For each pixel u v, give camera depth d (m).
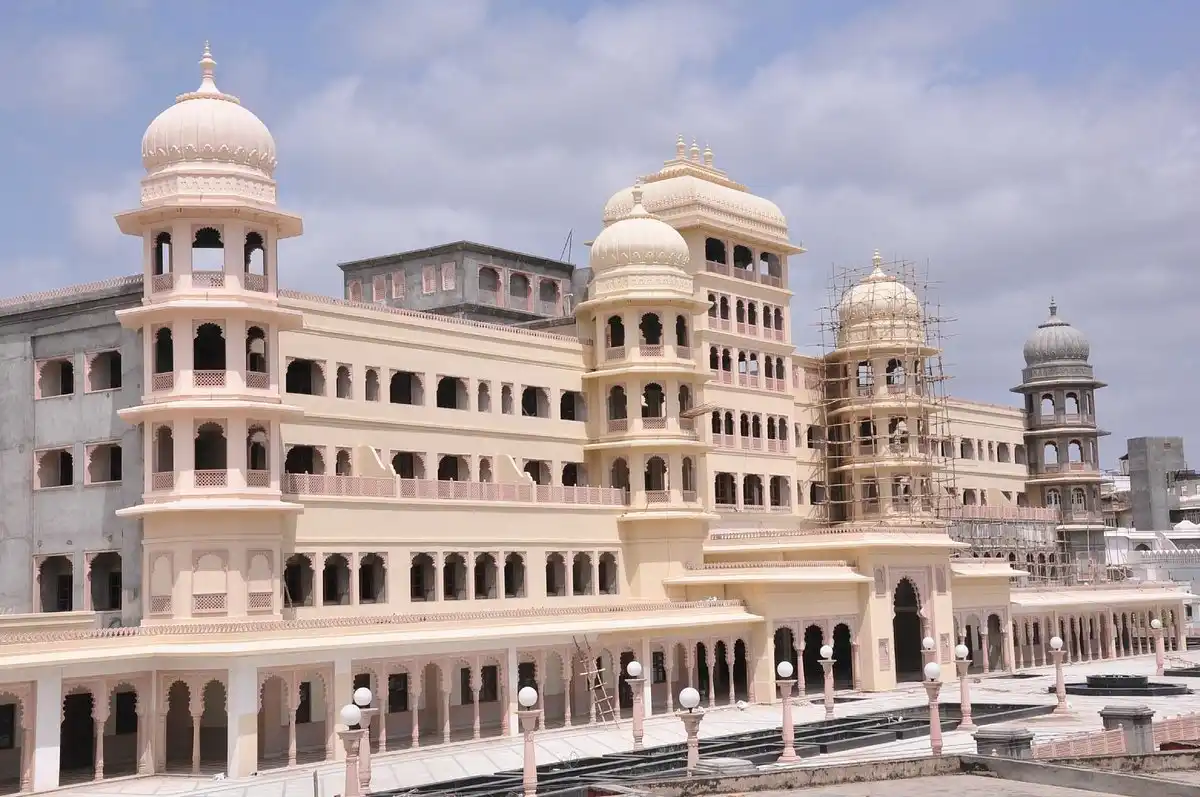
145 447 65.50
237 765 58.19
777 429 104.00
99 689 57.50
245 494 64.62
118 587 71.38
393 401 80.44
